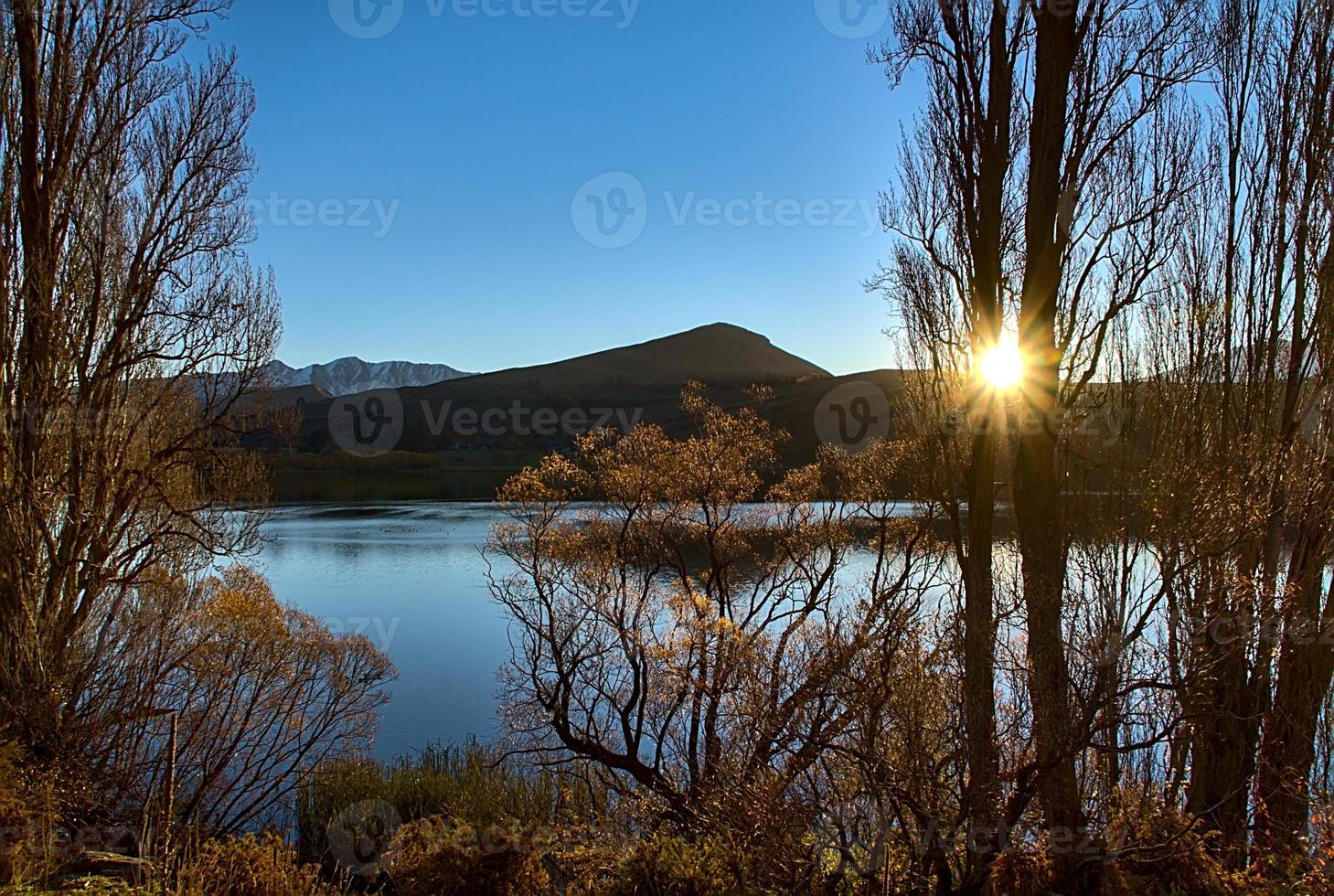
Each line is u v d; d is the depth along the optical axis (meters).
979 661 7.62
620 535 15.92
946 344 11.63
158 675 13.20
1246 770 10.12
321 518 50.81
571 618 15.05
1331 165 11.15
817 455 16.38
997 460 10.84
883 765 7.49
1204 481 9.91
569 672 14.66
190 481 14.70
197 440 14.32
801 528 15.80
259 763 13.90
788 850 8.52
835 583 16.23
